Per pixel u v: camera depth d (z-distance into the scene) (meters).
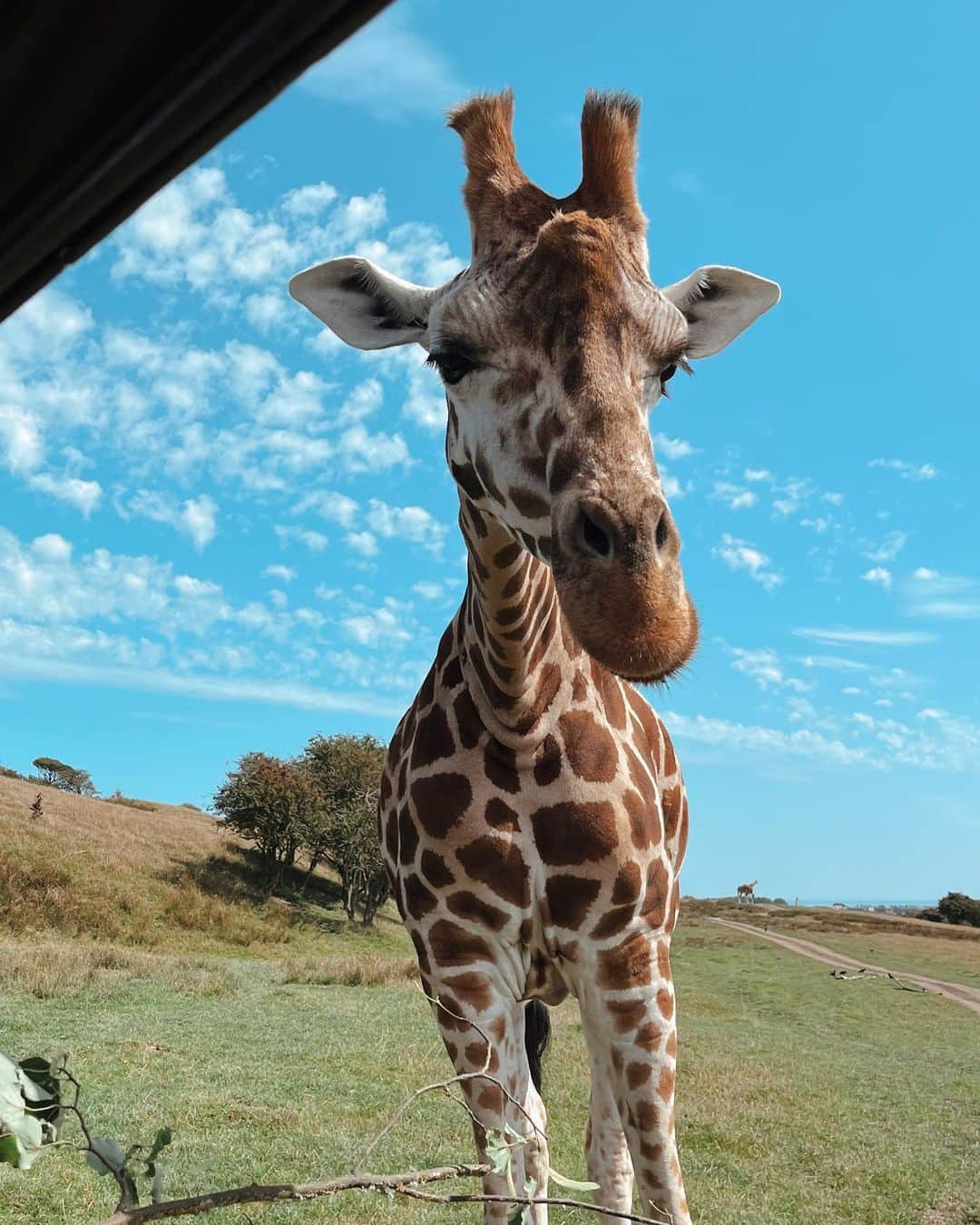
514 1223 1.58
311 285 2.95
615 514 2.00
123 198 0.89
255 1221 4.89
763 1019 17.34
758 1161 7.17
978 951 35.03
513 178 2.51
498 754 2.99
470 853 2.97
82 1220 4.72
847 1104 9.45
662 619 1.94
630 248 2.38
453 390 2.55
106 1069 8.02
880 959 31.31
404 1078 8.61
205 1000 12.85
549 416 2.23
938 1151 7.80
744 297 3.29
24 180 0.90
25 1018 10.23
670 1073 2.94
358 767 37.72
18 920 23.33
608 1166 3.53
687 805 3.99
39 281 1.02
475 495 2.71
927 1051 14.50
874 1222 5.99
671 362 2.39
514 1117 2.98
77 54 0.76
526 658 2.87
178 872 31.17
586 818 2.94
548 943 3.02
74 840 30.14
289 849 35.69
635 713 3.42
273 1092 7.74
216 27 0.72
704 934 40.09
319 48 0.71
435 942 3.03
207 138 0.81
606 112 2.45
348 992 15.38
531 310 2.29
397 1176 1.39
